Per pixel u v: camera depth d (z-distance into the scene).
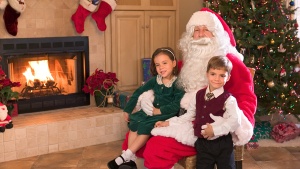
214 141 2.37
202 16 2.67
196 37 2.69
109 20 4.71
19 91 4.34
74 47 4.49
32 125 3.87
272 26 4.18
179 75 2.69
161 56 2.65
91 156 3.87
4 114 3.73
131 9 4.82
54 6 4.34
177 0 5.15
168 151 2.45
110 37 4.74
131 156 2.59
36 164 3.66
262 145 4.15
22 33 4.19
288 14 4.34
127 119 2.81
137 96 2.79
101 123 4.25
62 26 4.41
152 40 5.04
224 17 4.28
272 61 4.27
